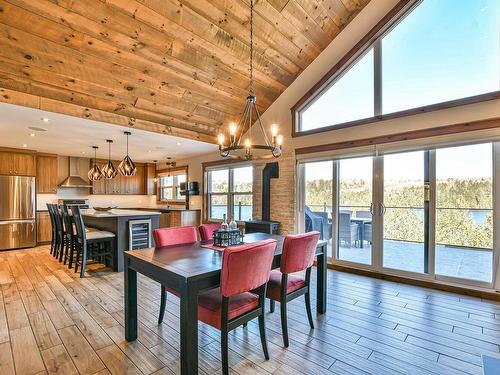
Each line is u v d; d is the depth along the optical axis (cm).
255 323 265
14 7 267
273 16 383
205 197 698
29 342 225
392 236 397
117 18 310
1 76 309
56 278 392
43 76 331
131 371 190
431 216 364
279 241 297
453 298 326
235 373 190
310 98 487
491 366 125
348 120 446
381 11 410
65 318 268
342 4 410
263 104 538
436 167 362
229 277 178
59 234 504
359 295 336
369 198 422
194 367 174
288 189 509
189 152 677
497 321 267
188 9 335
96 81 366
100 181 778
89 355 208
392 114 391
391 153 394
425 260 370
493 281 320
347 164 446
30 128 436
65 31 302
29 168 616
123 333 241
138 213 468
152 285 366
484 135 321
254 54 428
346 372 192
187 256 223
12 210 583
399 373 191
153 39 347
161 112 459
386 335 241
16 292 336
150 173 873
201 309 196
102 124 414
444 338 236
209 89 458
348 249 443
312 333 245
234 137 263
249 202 604
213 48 393
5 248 573
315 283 382
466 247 340
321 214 477
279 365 199
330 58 464
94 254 438
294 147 504
